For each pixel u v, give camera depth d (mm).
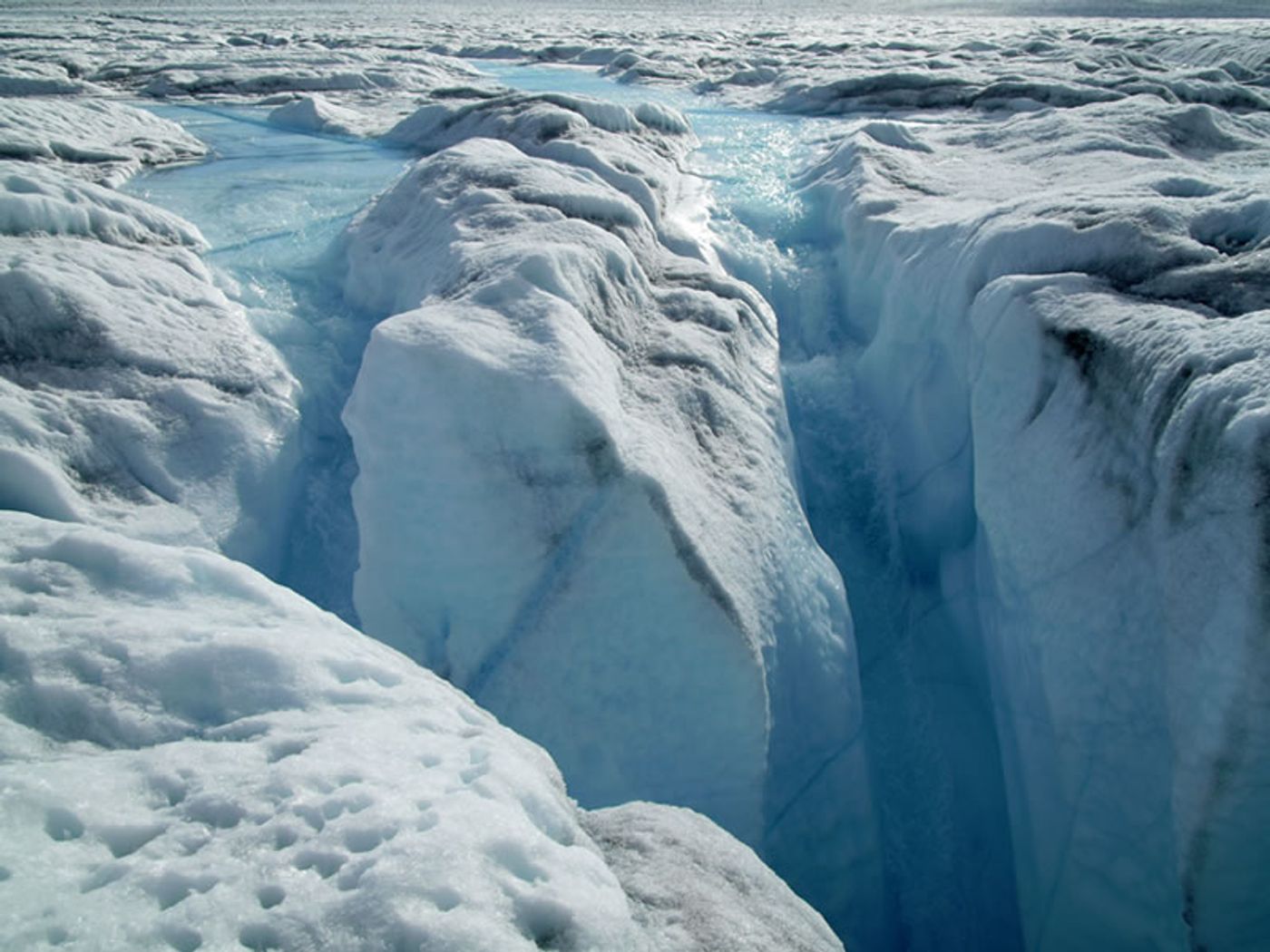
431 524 2771
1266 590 2172
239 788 1302
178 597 1748
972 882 3156
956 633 3666
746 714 2758
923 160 6395
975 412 3549
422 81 12492
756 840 2752
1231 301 2922
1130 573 2645
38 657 1494
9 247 3855
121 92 11125
